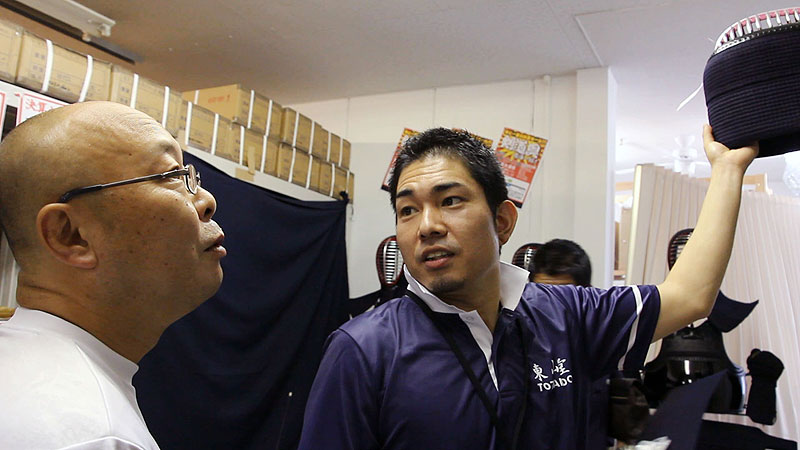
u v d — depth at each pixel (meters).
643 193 3.04
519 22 2.88
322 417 0.80
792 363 2.81
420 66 3.51
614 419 1.27
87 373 0.58
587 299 1.02
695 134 4.32
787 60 0.88
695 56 3.11
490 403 0.81
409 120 3.95
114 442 0.53
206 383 2.52
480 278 0.86
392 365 0.82
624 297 1.00
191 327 2.47
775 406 1.78
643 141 4.54
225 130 2.78
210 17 2.98
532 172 2.92
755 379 1.82
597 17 2.77
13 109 1.84
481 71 3.55
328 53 3.37
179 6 2.88
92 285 0.66
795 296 2.98
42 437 0.49
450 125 3.82
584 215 3.26
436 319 0.87
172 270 0.69
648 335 0.98
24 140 0.65
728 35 0.96
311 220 3.29
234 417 2.66
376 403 0.80
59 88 2.00
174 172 0.70
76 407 0.53
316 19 2.96
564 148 3.50
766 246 2.96
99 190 0.64
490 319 0.91
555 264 1.74
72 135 0.65
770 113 0.89
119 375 0.68
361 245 3.91
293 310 3.14
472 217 0.83
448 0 2.71
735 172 0.97
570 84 3.54
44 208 0.62
